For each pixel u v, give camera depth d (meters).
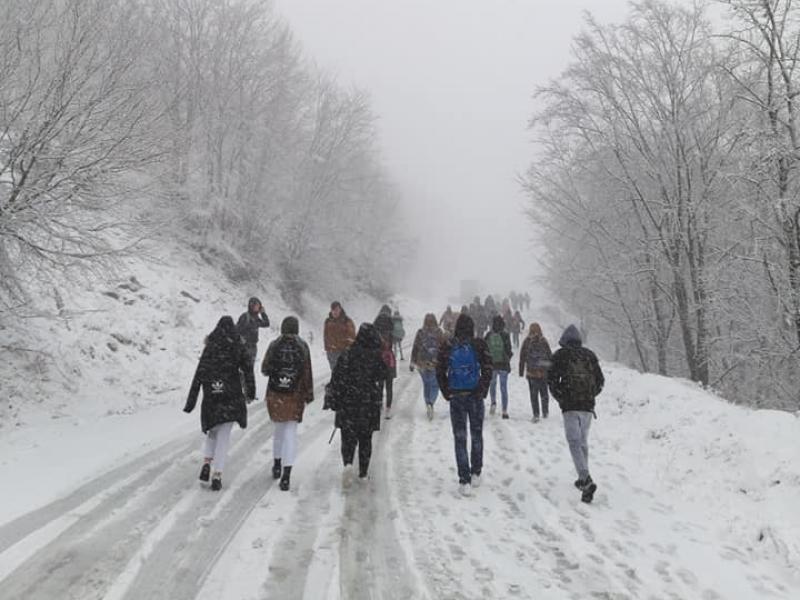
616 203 19.34
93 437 8.00
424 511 5.59
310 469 6.95
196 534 4.77
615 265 20.23
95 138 8.33
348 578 4.11
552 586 4.12
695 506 5.99
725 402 10.47
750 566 4.59
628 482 6.76
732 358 16.95
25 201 8.01
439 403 11.98
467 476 6.20
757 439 6.93
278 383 6.21
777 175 12.52
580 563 4.52
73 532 4.72
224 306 19.64
